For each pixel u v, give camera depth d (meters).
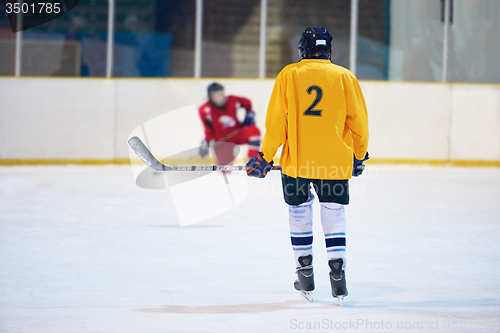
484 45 19.22
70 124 18.39
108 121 18.47
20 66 18.59
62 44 18.69
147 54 18.92
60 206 10.85
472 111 19.05
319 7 19.03
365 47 19.11
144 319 4.49
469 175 17.14
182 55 18.98
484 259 6.82
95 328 4.26
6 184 14.03
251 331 4.21
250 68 19.11
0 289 5.36
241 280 5.78
